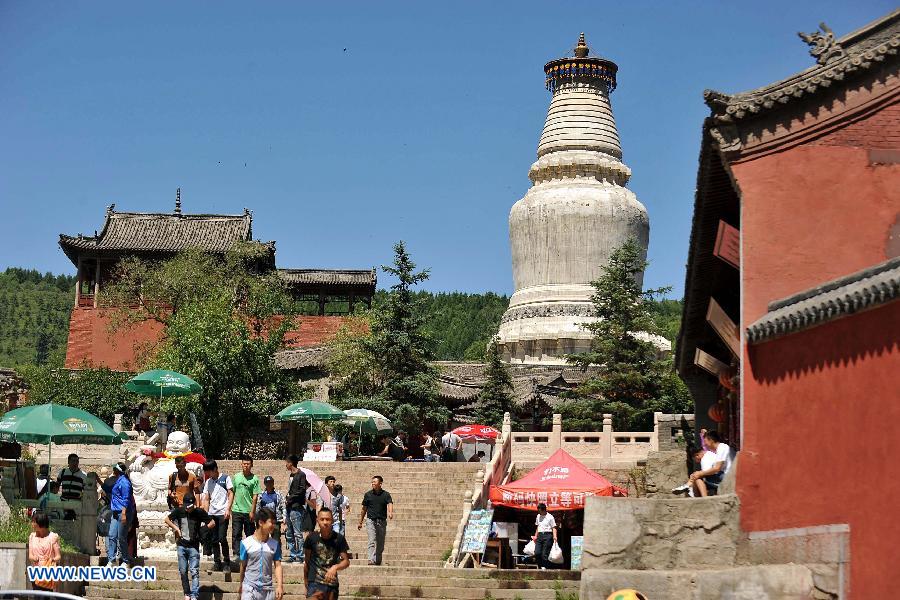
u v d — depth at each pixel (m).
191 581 22.42
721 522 20.08
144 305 63.47
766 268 21.06
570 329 70.56
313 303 81.94
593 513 20.23
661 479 36.81
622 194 74.94
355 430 53.97
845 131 21.25
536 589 23.66
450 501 36.12
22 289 150.00
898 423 16.69
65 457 44.09
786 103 21.12
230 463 40.19
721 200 23.84
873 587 16.98
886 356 17.08
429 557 31.78
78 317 69.75
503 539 31.39
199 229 70.94
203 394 50.84
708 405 34.84
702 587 18.98
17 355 130.50
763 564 19.62
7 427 29.80
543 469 32.88
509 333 72.44
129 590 23.47
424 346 56.41
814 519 18.56
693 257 26.31
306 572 19.55
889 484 16.80
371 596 23.73
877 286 17.17
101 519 27.36
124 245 69.19
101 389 57.81
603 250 73.50
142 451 29.92
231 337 52.38
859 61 20.97
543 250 73.81
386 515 26.73
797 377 19.38
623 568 19.98
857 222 21.02
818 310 18.55
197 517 22.69
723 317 23.00
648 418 53.53
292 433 54.53
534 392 58.56
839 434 18.09
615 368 54.25
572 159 75.69
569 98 77.56
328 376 60.88
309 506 26.73
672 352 64.94
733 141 21.31
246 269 65.44
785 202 21.19
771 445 20.05
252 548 19.66
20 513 25.34
